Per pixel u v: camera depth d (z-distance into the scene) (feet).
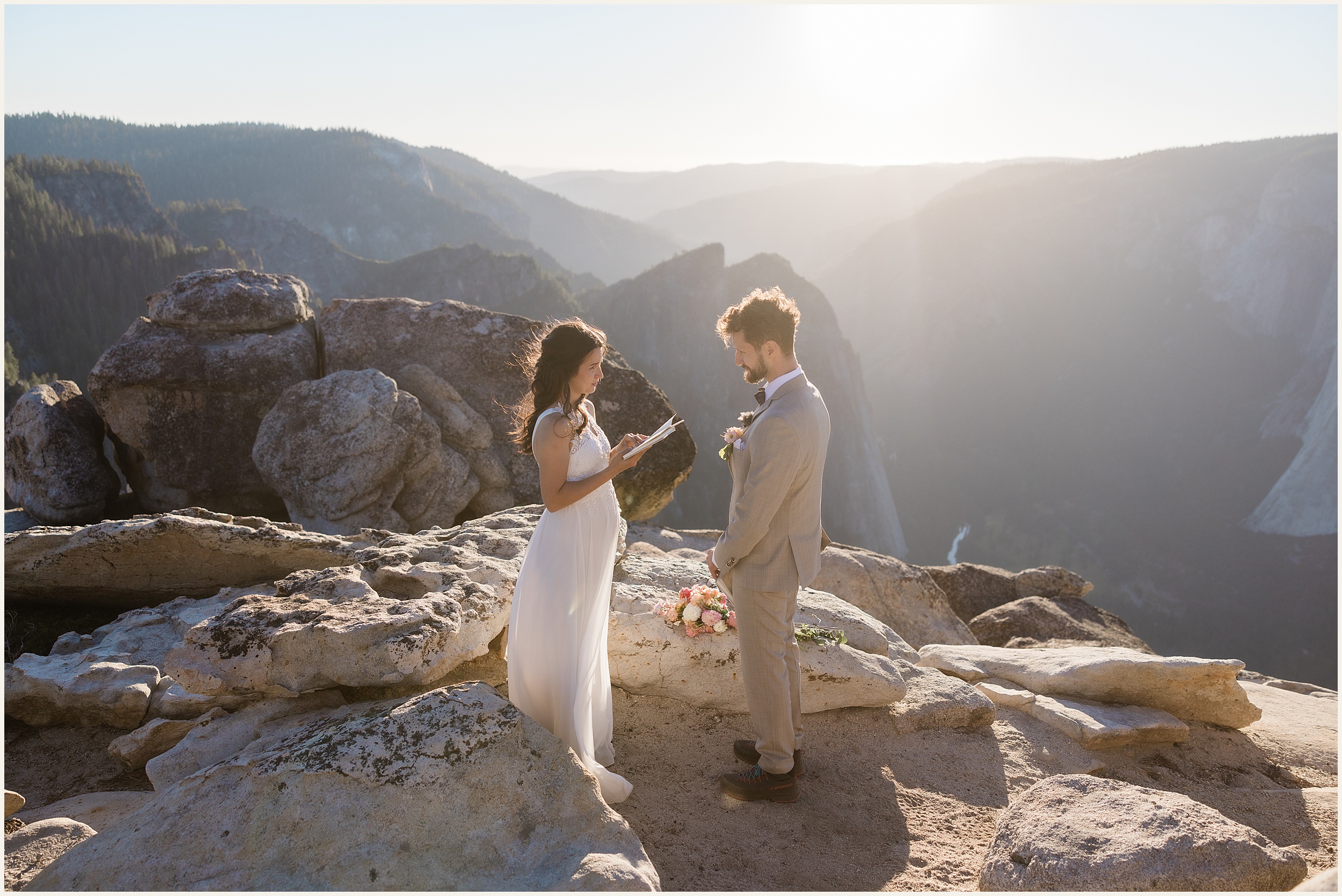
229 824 9.25
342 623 12.10
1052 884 9.34
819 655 14.39
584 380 11.54
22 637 17.89
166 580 18.25
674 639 14.19
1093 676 15.67
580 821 9.72
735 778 11.91
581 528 11.68
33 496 28.32
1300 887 8.82
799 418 10.78
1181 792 13.38
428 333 30.94
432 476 28.68
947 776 13.10
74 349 343.67
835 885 10.19
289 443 26.96
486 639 13.60
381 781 9.55
